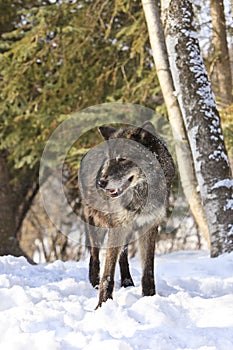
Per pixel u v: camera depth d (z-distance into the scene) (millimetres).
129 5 19344
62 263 11047
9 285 8242
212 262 11070
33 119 21484
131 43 21219
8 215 23688
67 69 21234
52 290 8023
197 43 12562
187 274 10125
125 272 8812
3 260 10195
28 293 7336
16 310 6531
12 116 22172
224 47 19391
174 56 12523
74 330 5777
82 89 21750
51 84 21047
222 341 5688
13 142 22078
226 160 12484
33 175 27406
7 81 21047
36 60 20734
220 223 12219
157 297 7172
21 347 5238
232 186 12422
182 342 5641
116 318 6273
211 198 12320
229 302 7430
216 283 9078
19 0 24297
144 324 6238
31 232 38406
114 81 20797
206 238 15562
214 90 20531
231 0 13367
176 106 15789
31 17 20219
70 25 20375
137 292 8125
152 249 7883
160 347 5406
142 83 20047
